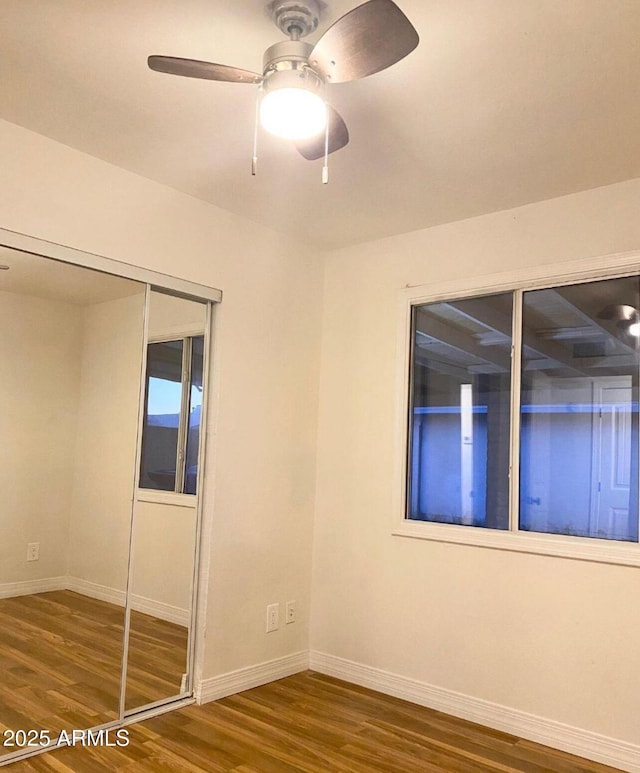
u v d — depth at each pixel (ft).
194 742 9.39
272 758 9.02
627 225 9.78
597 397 10.05
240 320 11.66
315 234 12.52
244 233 11.80
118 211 9.90
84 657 9.82
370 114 8.02
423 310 12.12
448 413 11.64
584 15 6.14
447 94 7.54
